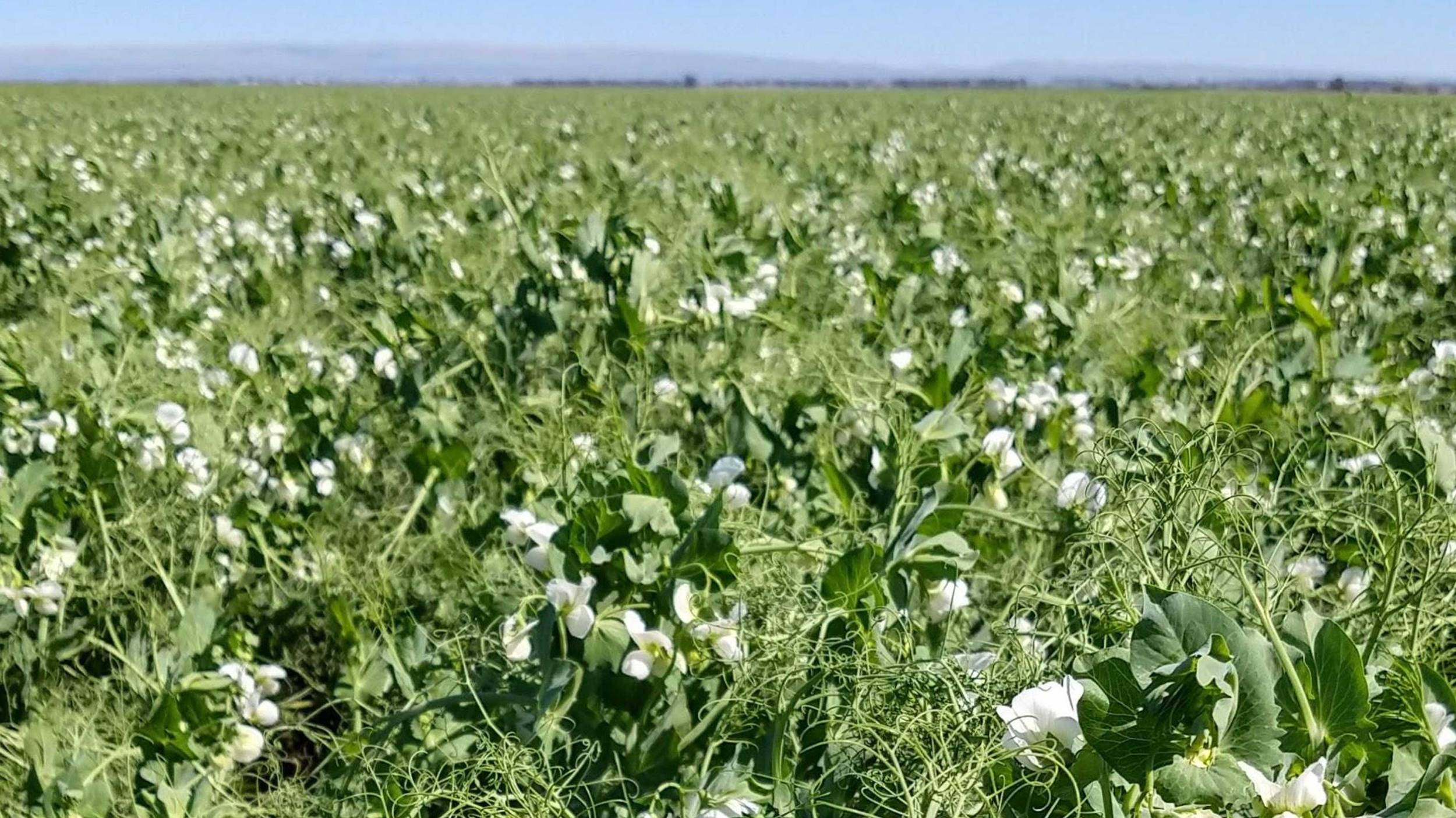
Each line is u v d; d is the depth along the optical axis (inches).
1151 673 65.9
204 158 784.3
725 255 280.2
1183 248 385.1
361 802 110.9
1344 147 902.4
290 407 188.7
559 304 225.0
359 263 345.7
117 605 149.0
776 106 2073.1
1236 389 197.6
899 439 146.0
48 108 1688.0
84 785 105.7
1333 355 217.9
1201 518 103.7
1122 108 1932.8
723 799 93.7
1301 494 130.8
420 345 229.0
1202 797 67.9
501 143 941.8
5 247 375.6
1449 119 1444.4
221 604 147.1
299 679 146.6
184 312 282.5
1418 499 122.4
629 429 180.1
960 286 297.4
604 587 107.3
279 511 167.5
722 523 122.3
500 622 122.3
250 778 127.5
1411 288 313.3
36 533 149.9
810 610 111.6
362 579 148.3
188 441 178.9
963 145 992.2
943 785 82.0
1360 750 73.7
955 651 114.9
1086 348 233.0
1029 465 146.9
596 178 598.9
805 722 103.0
